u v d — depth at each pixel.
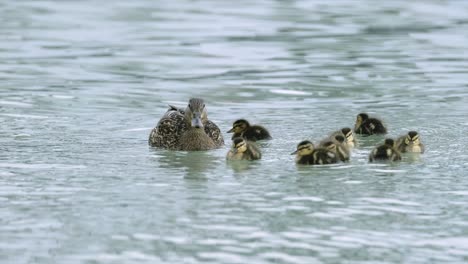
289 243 11.05
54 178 14.05
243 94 21.62
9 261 10.41
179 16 33.28
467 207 12.52
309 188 13.48
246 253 10.71
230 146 16.86
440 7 35.50
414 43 28.20
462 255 10.70
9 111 19.50
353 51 26.92
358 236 11.30
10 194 13.12
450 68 24.55
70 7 35.31
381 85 22.47
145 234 11.34
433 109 19.78
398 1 37.28
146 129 18.12
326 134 17.34
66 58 25.80
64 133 17.56
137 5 36.03
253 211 12.30
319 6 35.78
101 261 10.43
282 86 22.42
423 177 14.11
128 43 28.08
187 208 12.44
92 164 15.03
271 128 18.02
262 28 30.72
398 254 10.73
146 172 14.52
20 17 32.78
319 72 24.03
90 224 11.73
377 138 17.44
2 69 24.22
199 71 24.23
